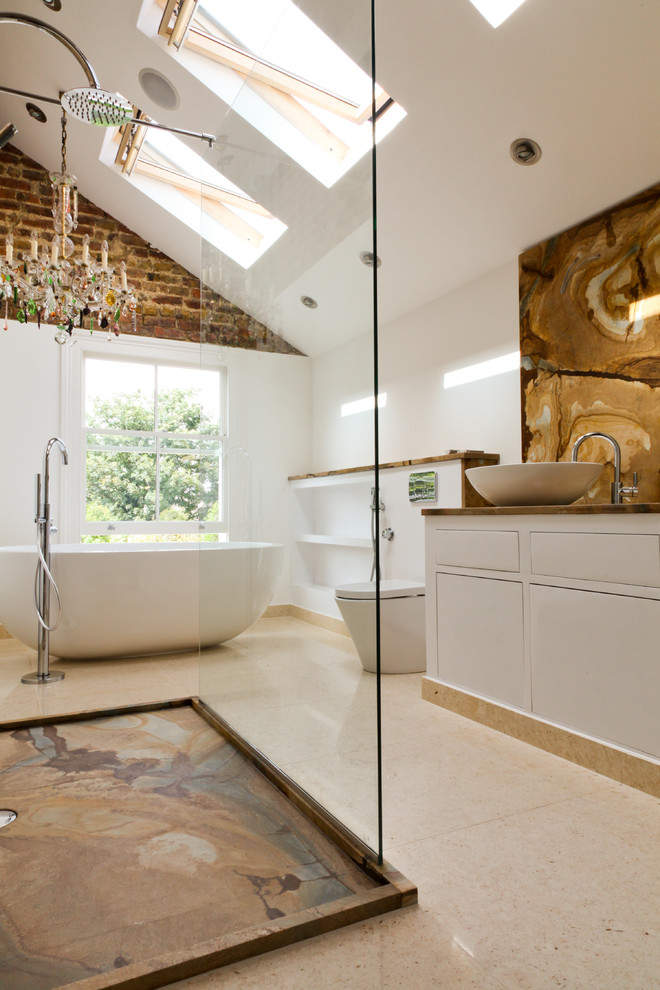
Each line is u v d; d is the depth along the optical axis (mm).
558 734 2219
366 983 1145
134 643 3674
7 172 4688
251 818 1797
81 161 4543
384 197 3355
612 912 1348
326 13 1771
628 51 2279
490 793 1928
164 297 5137
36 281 3318
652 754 1919
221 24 3225
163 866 1538
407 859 1562
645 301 2699
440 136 2896
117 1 3189
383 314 4340
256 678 2250
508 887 1442
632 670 1978
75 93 2717
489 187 3047
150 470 5078
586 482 2531
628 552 1989
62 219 3301
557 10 2254
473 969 1178
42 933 1286
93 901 1395
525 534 2377
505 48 2439
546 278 3162
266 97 2291
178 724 2629
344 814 1644
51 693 3037
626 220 2783
